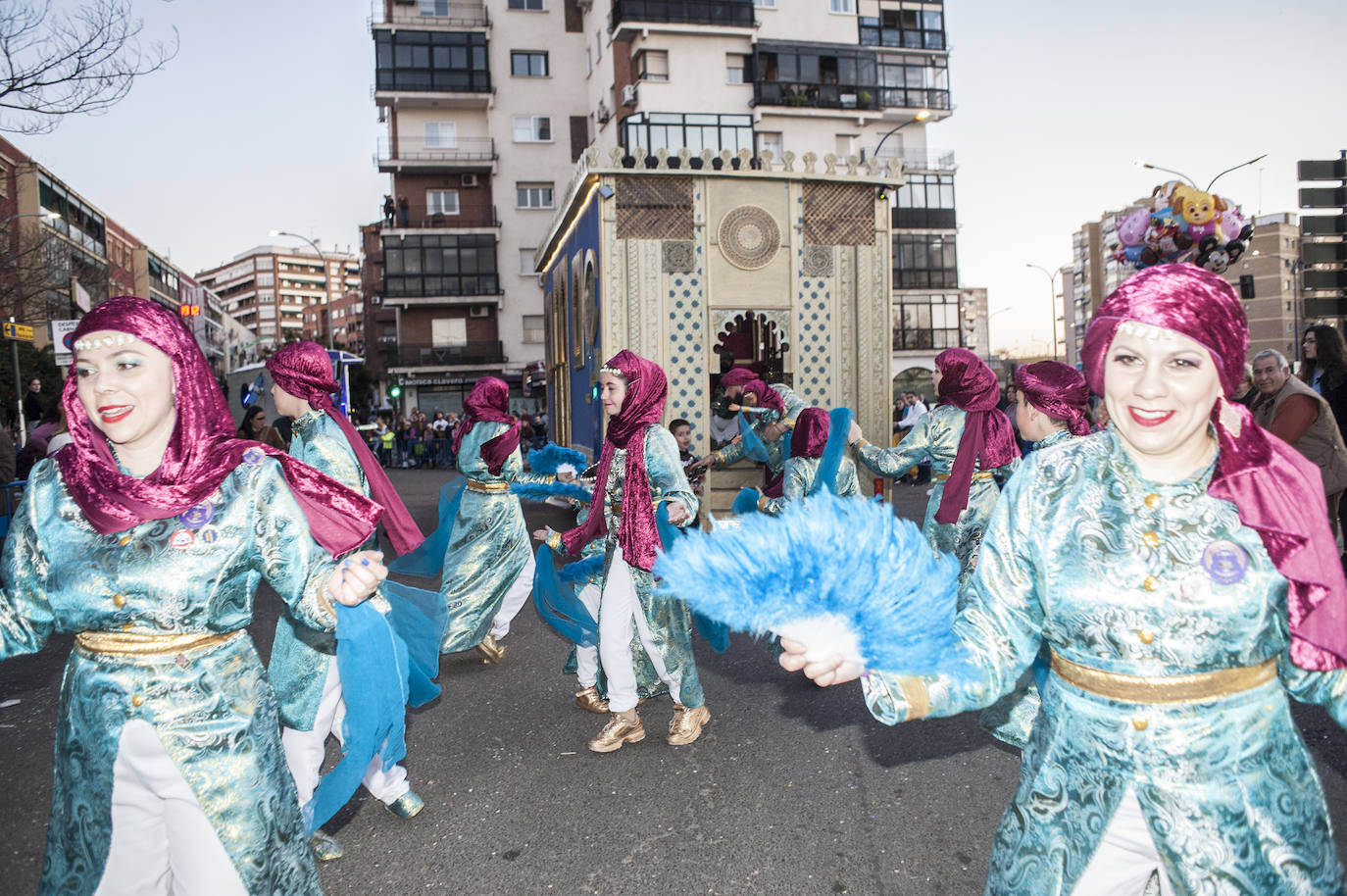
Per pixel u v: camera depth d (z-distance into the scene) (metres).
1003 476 4.89
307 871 2.11
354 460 4.23
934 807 3.54
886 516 1.51
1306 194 13.50
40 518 1.98
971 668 1.60
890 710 1.50
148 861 1.99
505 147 40.88
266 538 2.05
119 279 53.69
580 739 4.41
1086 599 1.58
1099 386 1.65
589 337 11.23
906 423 17.81
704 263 10.31
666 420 10.30
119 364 1.92
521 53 40.72
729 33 35.78
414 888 3.05
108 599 1.91
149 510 1.94
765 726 4.51
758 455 6.85
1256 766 1.53
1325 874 1.55
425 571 5.95
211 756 1.94
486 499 5.65
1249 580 1.51
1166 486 1.59
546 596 4.62
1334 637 1.46
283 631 3.11
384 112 41.47
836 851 3.23
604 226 10.11
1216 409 1.58
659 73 35.94
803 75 36.62
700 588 1.39
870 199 10.75
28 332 15.54
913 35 39.09
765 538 1.41
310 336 90.81
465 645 5.53
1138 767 1.55
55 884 1.99
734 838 3.34
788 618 1.39
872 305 10.74
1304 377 7.04
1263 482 1.50
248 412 12.59
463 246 41.31
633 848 3.29
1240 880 1.50
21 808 3.77
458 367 41.94
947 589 1.50
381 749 3.00
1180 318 1.50
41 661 6.23
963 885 2.98
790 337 10.53
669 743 4.29
